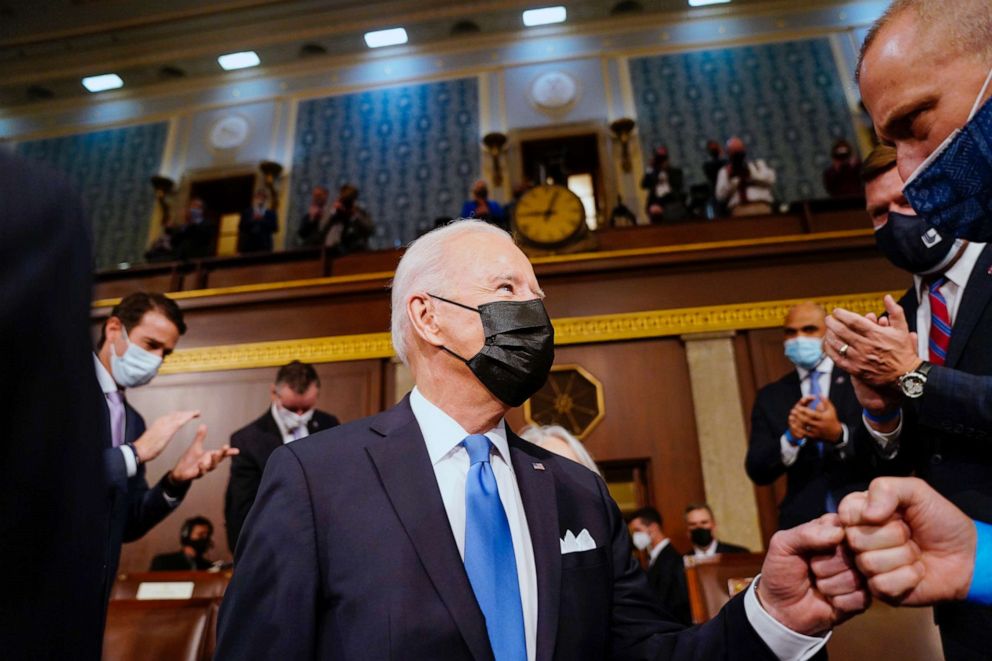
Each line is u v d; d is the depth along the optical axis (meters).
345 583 1.08
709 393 6.05
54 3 10.98
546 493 1.27
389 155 10.69
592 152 10.41
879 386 1.48
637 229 6.85
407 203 10.30
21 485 0.57
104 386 2.50
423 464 1.21
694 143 10.09
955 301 1.68
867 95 1.13
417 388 1.37
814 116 10.03
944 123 1.04
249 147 11.06
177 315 2.63
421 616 1.04
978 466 1.42
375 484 1.18
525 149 10.40
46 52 11.57
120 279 7.35
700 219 6.79
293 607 1.06
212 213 10.82
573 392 6.25
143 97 11.84
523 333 1.28
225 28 11.32
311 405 3.69
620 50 10.82
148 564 6.07
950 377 1.37
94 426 0.62
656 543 4.93
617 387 6.23
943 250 1.66
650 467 6.01
